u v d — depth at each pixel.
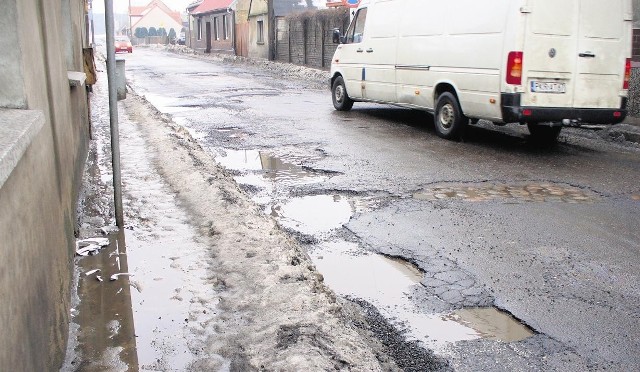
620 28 8.80
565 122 8.70
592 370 3.26
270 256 4.38
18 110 2.76
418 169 7.82
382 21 11.66
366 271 4.61
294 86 20.23
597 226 5.59
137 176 6.91
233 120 12.23
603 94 8.88
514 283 4.35
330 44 25.28
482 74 8.95
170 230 5.14
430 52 10.15
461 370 3.26
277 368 2.96
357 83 12.70
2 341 1.98
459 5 9.38
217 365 3.11
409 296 4.17
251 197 6.61
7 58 2.78
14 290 2.18
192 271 4.29
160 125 10.14
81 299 3.91
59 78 4.24
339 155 8.70
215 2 48.19
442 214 5.96
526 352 3.44
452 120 9.80
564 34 8.51
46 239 2.93
